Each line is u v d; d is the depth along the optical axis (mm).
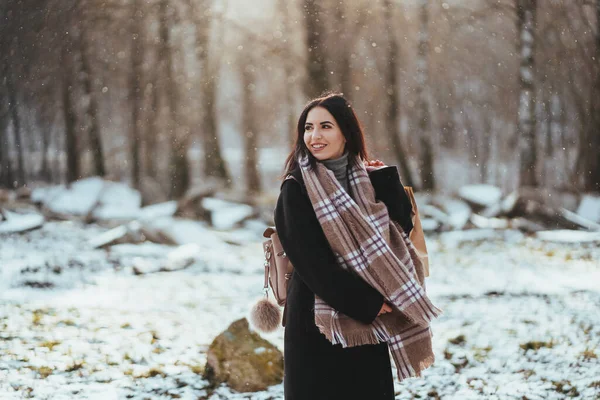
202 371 4742
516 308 6785
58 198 16000
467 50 20422
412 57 21406
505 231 13977
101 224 14680
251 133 23688
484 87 21625
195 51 20359
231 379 4453
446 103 21906
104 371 4723
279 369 4555
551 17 17109
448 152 25672
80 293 7992
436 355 5113
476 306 6945
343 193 2551
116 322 6254
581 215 16109
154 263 10039
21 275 8820
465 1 19781
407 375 2561
